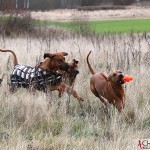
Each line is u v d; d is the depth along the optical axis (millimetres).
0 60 18125
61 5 80500
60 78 11938
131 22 56750
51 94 12055
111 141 8898
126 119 10406
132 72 14258
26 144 8742
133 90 12180
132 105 11141
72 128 10141
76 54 18766
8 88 12914
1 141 9133
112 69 14828
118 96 10508
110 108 10977
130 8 81438
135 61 15602
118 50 18891
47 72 12016
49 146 8828
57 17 65562
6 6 42469
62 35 30547
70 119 10680
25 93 12336
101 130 9836
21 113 10852
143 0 91312
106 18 66938
